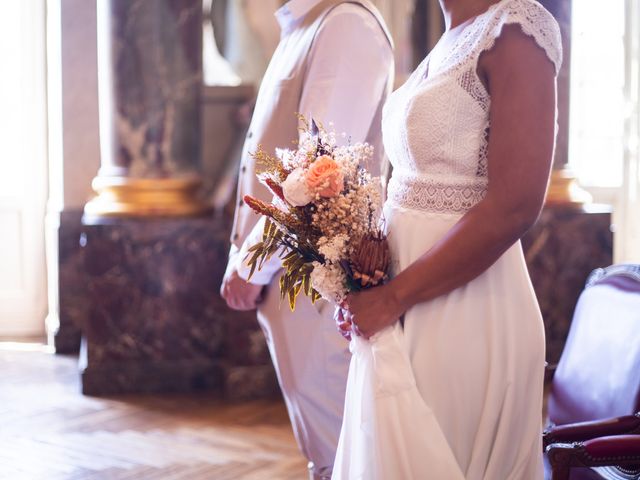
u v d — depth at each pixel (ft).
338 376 7.98
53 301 22.58
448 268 5.51
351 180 5.92
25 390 17.83
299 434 8.30
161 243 17.72
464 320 5.74
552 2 18.26
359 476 5.85
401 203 6.04
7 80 22.80
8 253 23.12
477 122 5.65
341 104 7.80
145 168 18.01
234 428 15.26
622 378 7.51
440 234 5.78
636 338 7.53
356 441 5.95
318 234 5.99
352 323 5.95
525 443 5.84
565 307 18.20
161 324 17.81
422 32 22.27
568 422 8.16
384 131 6.36
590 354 8.09
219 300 17.95
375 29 8.03
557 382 8.43
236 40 23.45
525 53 5.39
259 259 7.74
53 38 22.36
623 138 22.15
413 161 5.90
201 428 15.25
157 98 17.93
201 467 13.12
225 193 19.30
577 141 22.74
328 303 7.89
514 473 5.78
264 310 8.28
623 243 22.17
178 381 17.85
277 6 23.17
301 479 12.60
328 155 6.04
